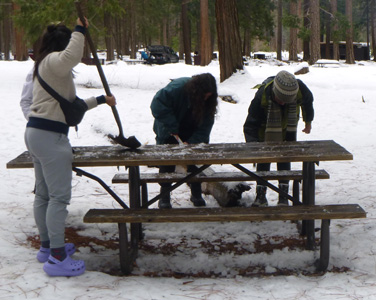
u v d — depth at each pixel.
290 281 3.77
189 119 4.75
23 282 3.56
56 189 3.63
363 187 6.13
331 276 3.82
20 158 4.16
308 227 4.34
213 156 3.89
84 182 6.42
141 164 3.78
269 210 3.87
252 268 4.14
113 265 4.14
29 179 6.49
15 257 4.04
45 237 3.93
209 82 4.52
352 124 10.52
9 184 6.23
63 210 3.68
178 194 5.94
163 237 4.77
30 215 5.12
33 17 15.13
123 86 14.86
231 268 4.15
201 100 4.53
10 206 5.37
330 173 6.83
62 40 3.56
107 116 10.41
